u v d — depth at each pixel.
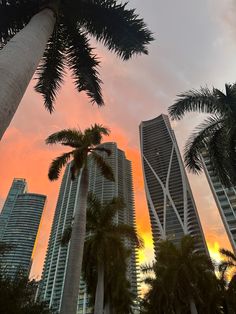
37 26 7.09
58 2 8.94
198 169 14.77
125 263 28.25
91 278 24.73
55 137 18.77
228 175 13.84
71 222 24.56
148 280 33.34
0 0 9.61
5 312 12.53
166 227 150.75
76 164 17.45
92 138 19.23
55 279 89.44
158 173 182.50
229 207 91.50
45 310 15.30
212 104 14.42
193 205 157.12
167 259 30.80
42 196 168.25
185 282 27.06
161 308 30.95
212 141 14.75
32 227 148.12
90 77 11.23
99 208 24.23
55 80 11.08
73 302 11.92
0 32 9.82
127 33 10.70
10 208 162.12
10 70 5.12
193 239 31.28
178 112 14.81
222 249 39.22
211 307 31.58
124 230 23.08
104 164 18.22
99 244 21.66
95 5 10.28
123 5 10.58
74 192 109.88
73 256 13.30
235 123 12.95
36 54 6.29
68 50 11.03
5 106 4.60
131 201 106.06
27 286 15.24
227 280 36.91
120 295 29.42
